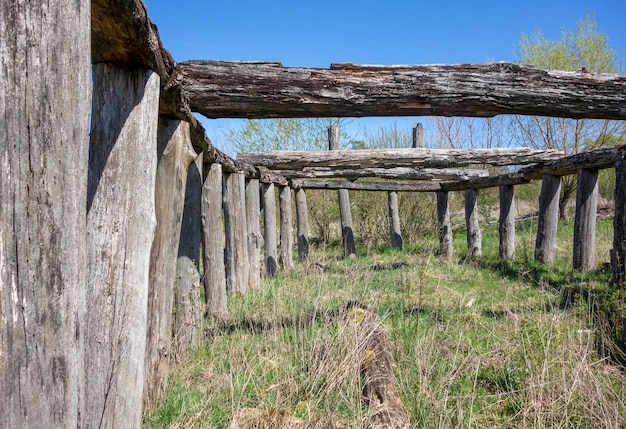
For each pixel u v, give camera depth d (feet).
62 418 4.92
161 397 10.89
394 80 13.30
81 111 5.16
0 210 4.40
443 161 30.78
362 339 12.45
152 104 8.86
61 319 4.91
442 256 34.99
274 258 31.60
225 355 13.37
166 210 11.42
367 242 44.34
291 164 29.76
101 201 8.38
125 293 8.39
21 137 4.55
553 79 13.65
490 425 10.32
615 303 15.55
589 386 10.58
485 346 14.17
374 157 30.37
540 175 31.71
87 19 5.26
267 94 13.16
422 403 10.55
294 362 12.80
